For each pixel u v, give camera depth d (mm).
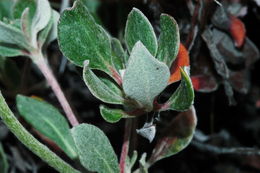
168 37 277
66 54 285
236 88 385
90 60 288
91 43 288
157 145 324
